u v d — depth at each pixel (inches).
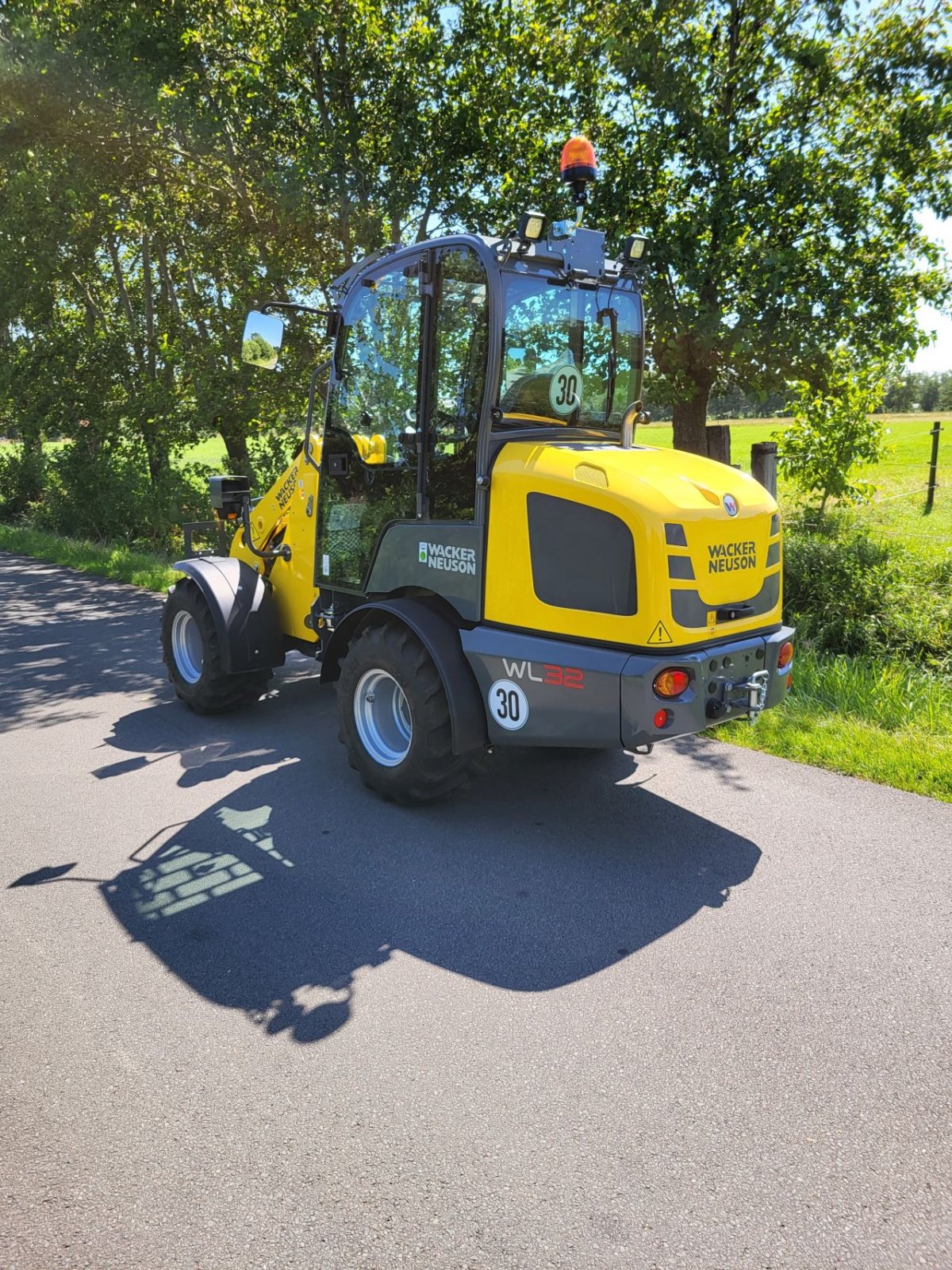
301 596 226.2
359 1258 81.5
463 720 164.7
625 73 328.5
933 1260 80.5
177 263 578.2
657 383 367.9
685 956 128.5
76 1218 86.5
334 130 395.2
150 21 424.8
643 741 146.4
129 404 561.9
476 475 161.9
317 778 198.7
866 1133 95.4
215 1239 83.9
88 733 232.4
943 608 267.7
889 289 341.1
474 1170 91.4
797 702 226.4
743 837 166.1
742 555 157.1
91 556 537.6
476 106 389.4
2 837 171.3
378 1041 111.8
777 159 326.6
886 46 328.8
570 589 151.6
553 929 136.9
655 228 346.6
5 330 684.1
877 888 146.3
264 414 495.5
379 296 180.4
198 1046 111.3
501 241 156.1
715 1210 86.1
